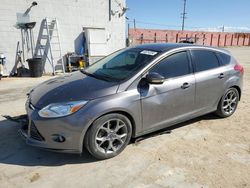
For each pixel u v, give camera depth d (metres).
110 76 3.74
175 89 3.87
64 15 11.45
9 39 10.33
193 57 4.25
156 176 3.08
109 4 12.70
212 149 3.76
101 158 3.39
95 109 3.14
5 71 10.41
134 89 3.48
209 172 3.17
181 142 3.95
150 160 3.42
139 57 3.97
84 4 11.89
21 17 10.40
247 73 11.38
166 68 3.87
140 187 2.87
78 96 3.22
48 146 3.18
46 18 10.79
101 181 2.97
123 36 13.66
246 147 3.85
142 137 4.04
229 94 4.92
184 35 37.81
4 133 4.17
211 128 4.52
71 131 3.09
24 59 10.81
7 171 3.14
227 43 44.50
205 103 4.45
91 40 12.09
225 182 2.98
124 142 3.55
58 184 2.91
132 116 3.47
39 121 3.12
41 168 3.22
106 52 12.63
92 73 4.09
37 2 10.61
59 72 11.65
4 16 10.03
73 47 12.04
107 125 3.34
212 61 4.56
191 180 3.01
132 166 3.28
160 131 4.28
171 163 3.36
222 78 4.61
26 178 3.01
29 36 10.76
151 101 3.62
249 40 48.03
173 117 4.02
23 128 3.59
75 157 3.48
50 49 11.28
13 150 3.64
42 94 3.50
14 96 6.83
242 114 5.30
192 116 4.32
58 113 3.08
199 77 4.21
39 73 10.25
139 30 32.94
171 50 3.99
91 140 3.22
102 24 12.71
